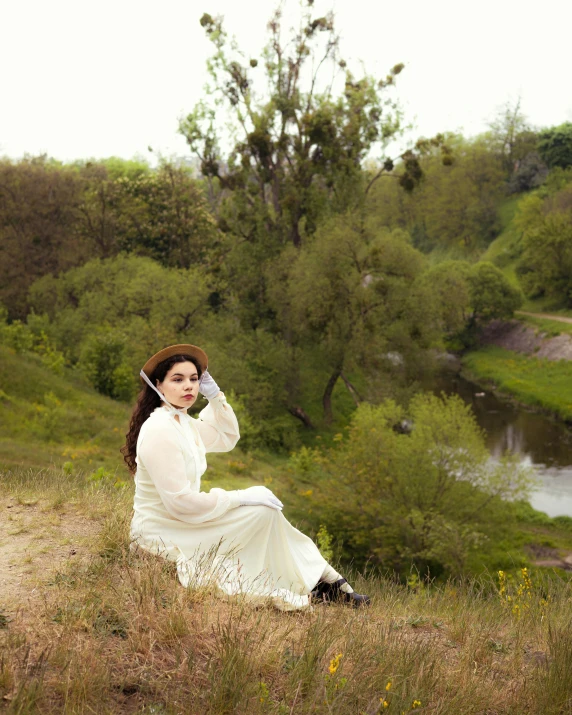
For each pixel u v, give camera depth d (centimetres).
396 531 2200
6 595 375
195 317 3997
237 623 354
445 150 4328
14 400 2625
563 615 512
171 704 288
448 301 4091
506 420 4238
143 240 5281
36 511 548
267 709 296
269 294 4097
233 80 4125
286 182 4253
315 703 302
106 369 3216
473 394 4897
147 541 426
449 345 6331
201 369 450
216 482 2231
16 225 5144
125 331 3697
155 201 5219
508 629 489
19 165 5247
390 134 4272
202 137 4191
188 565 408
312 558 438
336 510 2312
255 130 4088
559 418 4228
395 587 602
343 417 4191
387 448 2317
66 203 5200
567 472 3309
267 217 4266
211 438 465
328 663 345
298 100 4169
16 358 2984
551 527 2612
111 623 349
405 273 3869
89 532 496
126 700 294
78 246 5159
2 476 698
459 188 9644
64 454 2133
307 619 399
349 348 3806
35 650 315
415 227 10256
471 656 396
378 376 3878
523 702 351
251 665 324
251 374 3675
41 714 268
